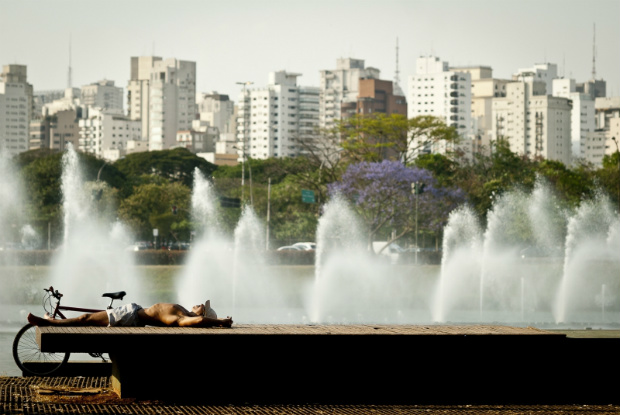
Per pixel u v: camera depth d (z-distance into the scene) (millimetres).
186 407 13562
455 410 13891
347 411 13578
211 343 13500
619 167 95188
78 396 14250
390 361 14312
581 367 15109
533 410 14133
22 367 16250
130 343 13273
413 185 72062
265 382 14055
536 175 90312
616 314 51688
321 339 13812
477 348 14211
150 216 105500
